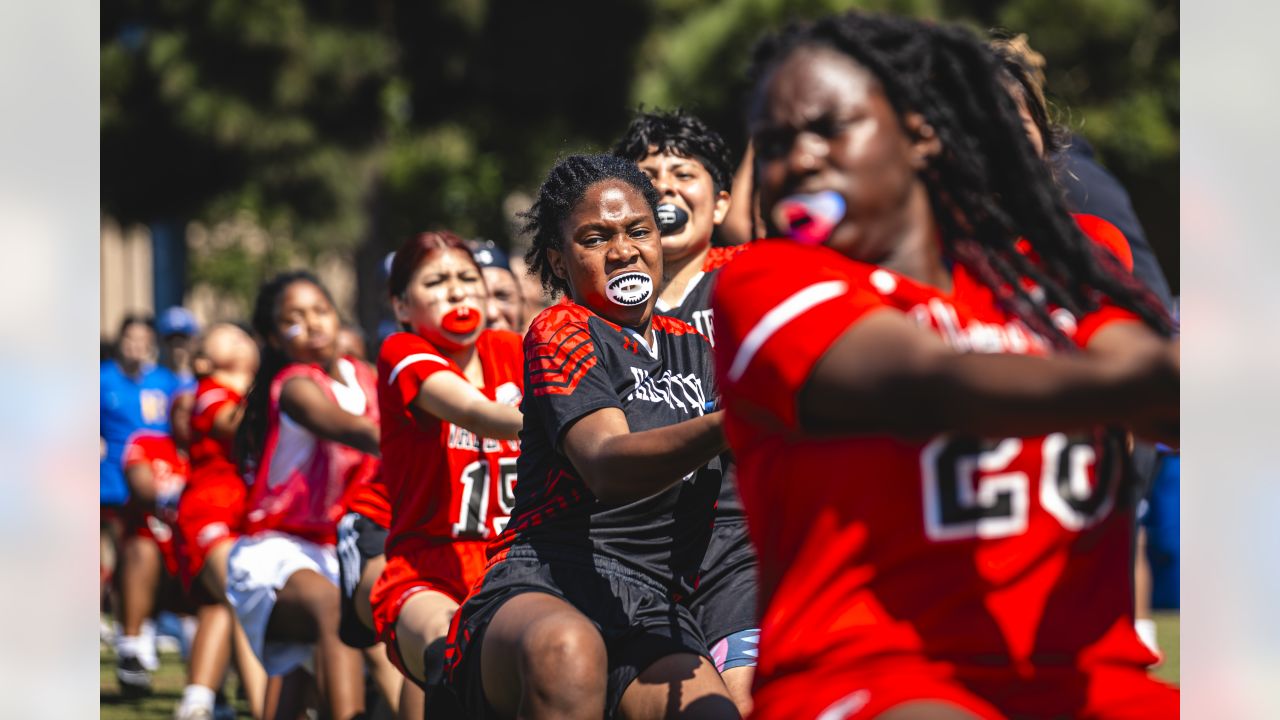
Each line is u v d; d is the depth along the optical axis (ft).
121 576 91.66
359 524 53.72
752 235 45.16
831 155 22.47
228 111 199.72
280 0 199.11
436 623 43.55
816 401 21.52
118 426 118.42
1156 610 105.70
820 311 21.39
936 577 21.98
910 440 21.88
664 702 33.86
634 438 31.07
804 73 22.68
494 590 36.24
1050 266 24.53
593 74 224.94
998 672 21.88
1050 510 22.35
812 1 168.14
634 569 36.47
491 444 46.52
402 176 244.83
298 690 59.82
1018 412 20.36
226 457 69.67
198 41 200.64
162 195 219.82
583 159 38.65
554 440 34.50
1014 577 22.16
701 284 47.16
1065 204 25.00
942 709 20.72
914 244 23.12
